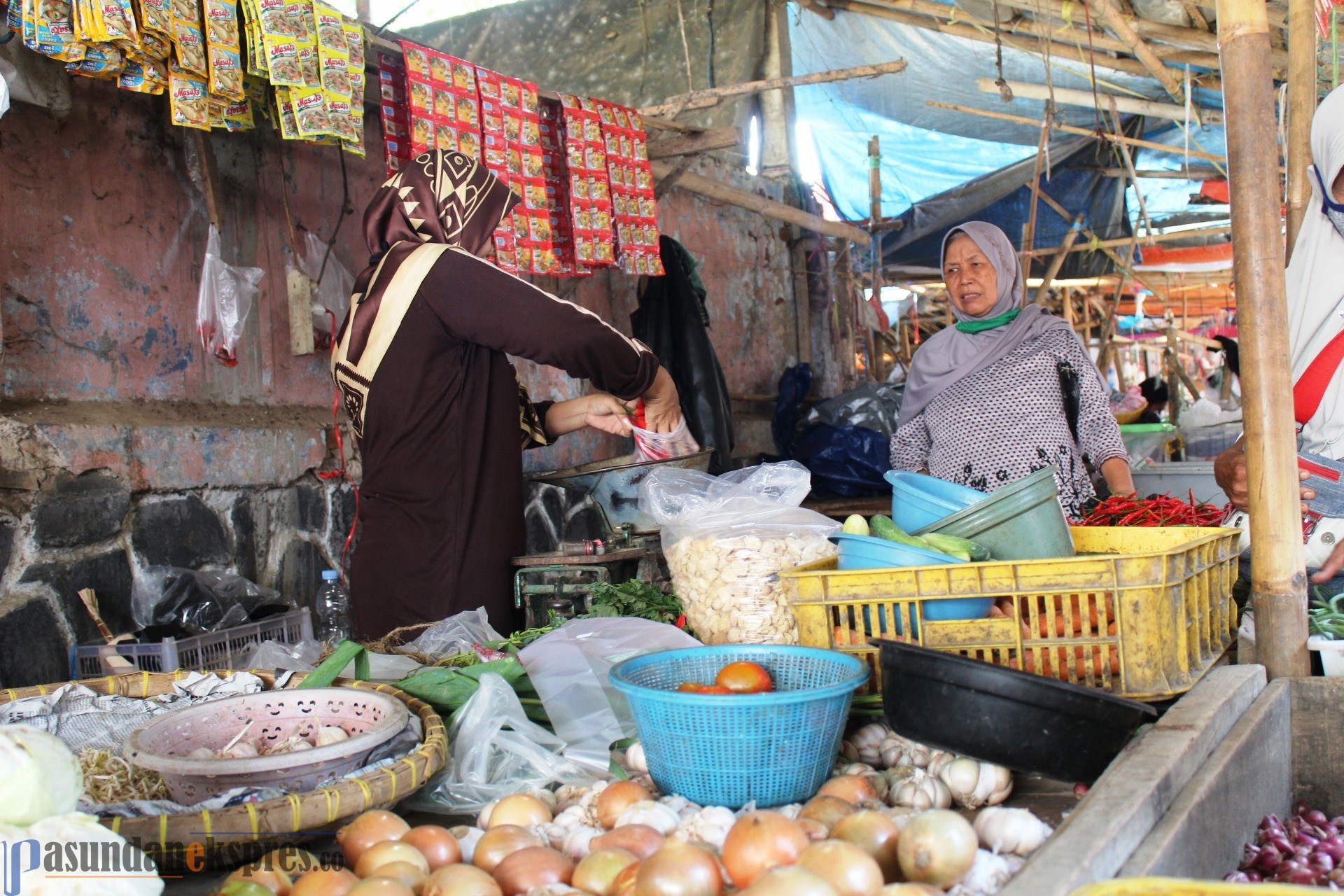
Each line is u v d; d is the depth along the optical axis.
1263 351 1.70
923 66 6.48
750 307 6.20
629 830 1.11
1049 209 8.03
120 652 2.53
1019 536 1.65
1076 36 5.53
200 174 3.20
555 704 1.56
